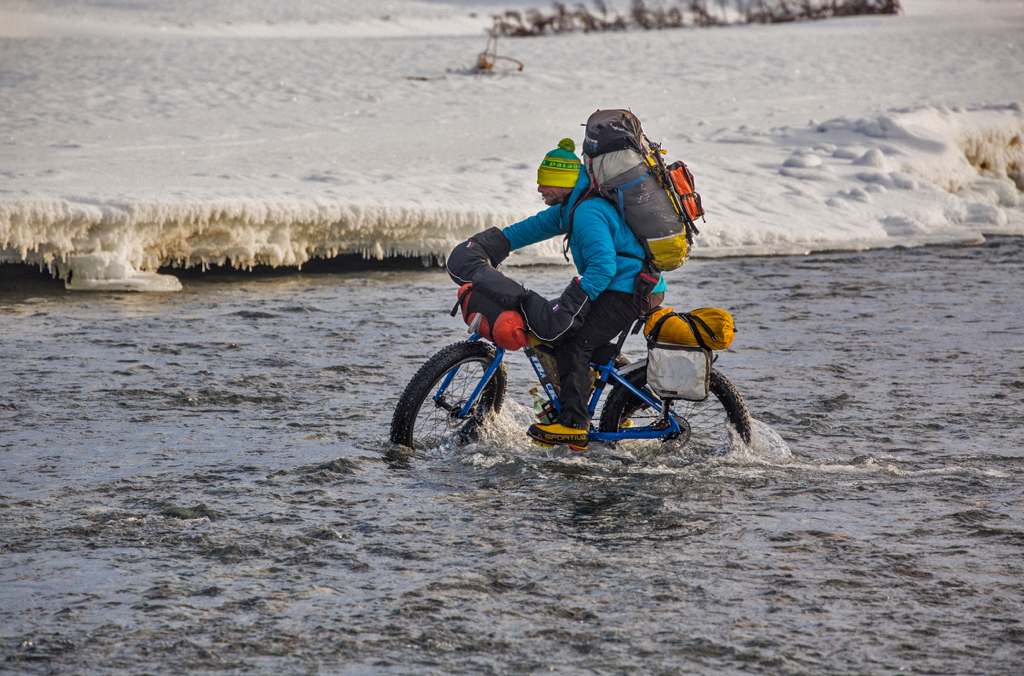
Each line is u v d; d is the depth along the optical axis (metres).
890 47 121.62
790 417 19.09
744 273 35.12
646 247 15.76
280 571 12.30
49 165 42.00
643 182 15.59
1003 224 46.41
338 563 12.55
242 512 14.15
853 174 50.62
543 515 14.21
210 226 33.09
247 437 17.61
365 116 64.88
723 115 68.44
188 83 79.06
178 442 17.23
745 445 17.06
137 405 19.36
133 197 32.53
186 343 24.30
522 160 48.78
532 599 11.66
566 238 16.84
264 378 21.48
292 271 34.97
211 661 10.27
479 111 68.31
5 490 14.80
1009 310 29.16
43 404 19.20
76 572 12.17
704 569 12.50
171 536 13.28
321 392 20.58
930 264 37.00
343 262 37.00
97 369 21.78
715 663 10.33
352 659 10.34
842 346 24.91
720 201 44.72
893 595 11.87
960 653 10.59
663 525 13.89
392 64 99.38
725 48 119.25
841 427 18.59
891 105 73.19
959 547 13.27
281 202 34.25
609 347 16.84
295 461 16.36
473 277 16.55
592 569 12.46
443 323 27.31
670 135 58.88
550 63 102.38
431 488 15.26
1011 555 13.04
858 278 34.19
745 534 13.60
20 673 9.98
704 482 15.65
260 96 73.62
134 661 10.24
